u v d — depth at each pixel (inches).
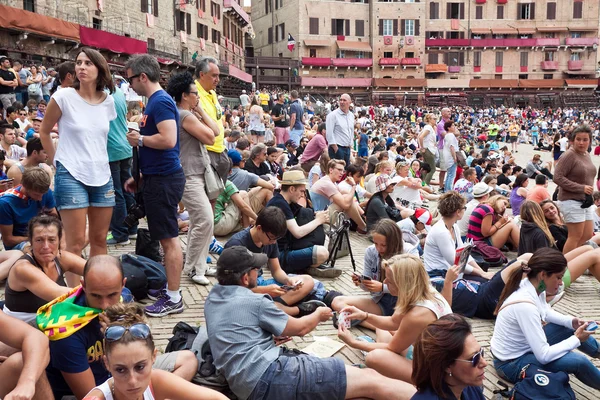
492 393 187.8
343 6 2534.5
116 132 287.4
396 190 421.7
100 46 1157.7
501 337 193.2
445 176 674.8
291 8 2539.4
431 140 617.3
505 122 1897.1
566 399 173.3
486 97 2637.8
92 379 141.8
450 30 2630.4
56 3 1126.4
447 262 253.9
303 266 281.6
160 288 238.2
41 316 141.7
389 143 797.2
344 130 461.7
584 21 2637.8
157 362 156.7
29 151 279.6
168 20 1638.8
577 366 179.0
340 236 295.7
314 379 151.3
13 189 241.6
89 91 196.2
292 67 2509.8
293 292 227.6
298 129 725.3
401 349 173.8
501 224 344.5
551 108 2623.0
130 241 312.0
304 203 314.3
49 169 309.0
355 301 226.7
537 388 174.9
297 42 2504.9
